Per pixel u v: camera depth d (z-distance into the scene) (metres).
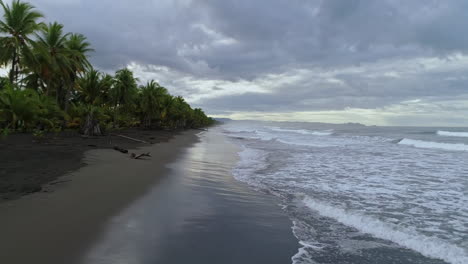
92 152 13.99
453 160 16.84
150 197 6.88
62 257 3.74
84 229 4.69
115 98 37.75
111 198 6.55
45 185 7.22
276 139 39.88
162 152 17.36
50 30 26.03
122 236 4.55
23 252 3.79
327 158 17.52
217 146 25.31
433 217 6.37
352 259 4.27
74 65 28.48
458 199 7.96
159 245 4.35
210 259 4.02
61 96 32.41
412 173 12.20
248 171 12.18
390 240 5.04
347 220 6.02
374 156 18.86
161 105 53.19
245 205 6.88
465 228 5.69
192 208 6.30
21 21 22.39
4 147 13.25
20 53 22.67
